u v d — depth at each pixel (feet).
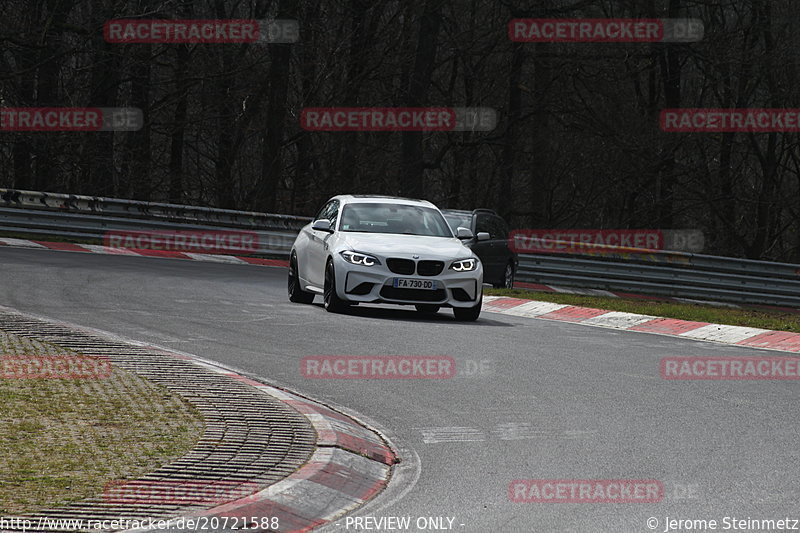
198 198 537.65
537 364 141.18
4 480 73.72
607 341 170.50
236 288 220.23
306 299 204.13
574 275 347.77
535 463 88.89
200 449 84.43
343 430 95.20
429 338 159.22
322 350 142.61
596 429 103.04
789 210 619.26
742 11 555.28
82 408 96.37
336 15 483.10
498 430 101.65
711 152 611.06
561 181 613.52
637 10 526.98
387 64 489.67
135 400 100.83
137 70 441.27
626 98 549.54
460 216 269.64
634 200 603.26
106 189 425.28
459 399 116.06
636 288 353.51
